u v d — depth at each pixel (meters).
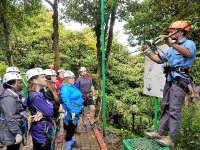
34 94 2.78
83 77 5.71
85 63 15.97
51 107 2.79
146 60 3.80
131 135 5.52
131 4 7.23
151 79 3.58
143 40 7.57
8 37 11.25
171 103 2.16
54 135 2.84
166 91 2.32
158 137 2.33
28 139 5.02
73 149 4.49
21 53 17.17
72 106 3.88
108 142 5.10
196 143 3.79
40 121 2.72
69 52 16.17
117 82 16.58
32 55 16.41
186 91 2.12
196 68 6.48
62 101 3.87
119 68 16.83
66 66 15.81
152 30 7.08
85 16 7.07
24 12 10.85
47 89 3.04
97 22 7.29
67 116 3.89
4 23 10.91
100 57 7.77
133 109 10.12
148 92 3.69
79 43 16.19
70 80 4.07
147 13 7.32
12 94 2.84
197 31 5.68
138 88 15.40
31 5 10.34
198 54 6.26
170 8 6.53
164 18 6.99
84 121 5.76
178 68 2.18
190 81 2.15
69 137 3.97
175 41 2.21
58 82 5.27
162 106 2.35
